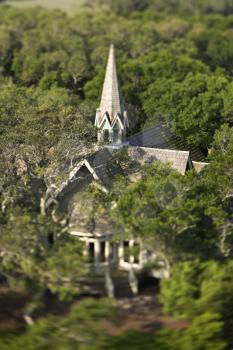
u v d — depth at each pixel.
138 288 102.50
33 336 89.38
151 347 89.06
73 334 88.69
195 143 174.50
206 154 177.00
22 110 146.62
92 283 102.56
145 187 111.88
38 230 105.19
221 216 110.75
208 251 107.12
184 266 97.06
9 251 99.56
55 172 121.62
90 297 98.62
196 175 122.31
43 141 125.44
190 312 92.06
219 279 94.50
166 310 93.25
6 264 98.31
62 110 141.75
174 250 102.88
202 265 98.88
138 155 136.62
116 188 117.00
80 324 88.75
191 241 106.62
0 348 89.88
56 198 121.00
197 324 90.69
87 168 126.56
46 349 89.00
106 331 90.56
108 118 144.38
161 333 90.50
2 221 109.19
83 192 117.25
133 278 101.06
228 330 94.75
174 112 184.50
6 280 101.75
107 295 99.25
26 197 122.62
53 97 187.50
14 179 123.50
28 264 96.75
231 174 128.88
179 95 199.50
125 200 106.00
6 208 117.25
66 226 113.19
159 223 101.25
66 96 199.62
